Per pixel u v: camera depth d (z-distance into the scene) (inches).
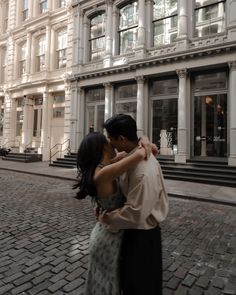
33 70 814.5
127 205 67.5
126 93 608.4
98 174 69.0
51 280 130.4
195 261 153.4
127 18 610.9
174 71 512.4
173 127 536.4
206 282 130.6
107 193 70.1
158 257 74.3
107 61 617.6
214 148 489.4
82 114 680.4
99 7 644.7
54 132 764.0
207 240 186.4
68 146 678.5
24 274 136.1
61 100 753.0
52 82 748.0
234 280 132.9
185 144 494.0
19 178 466.6
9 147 874.8
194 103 512.4
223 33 468.1
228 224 224.8
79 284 126.8
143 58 543.8
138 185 67.2
